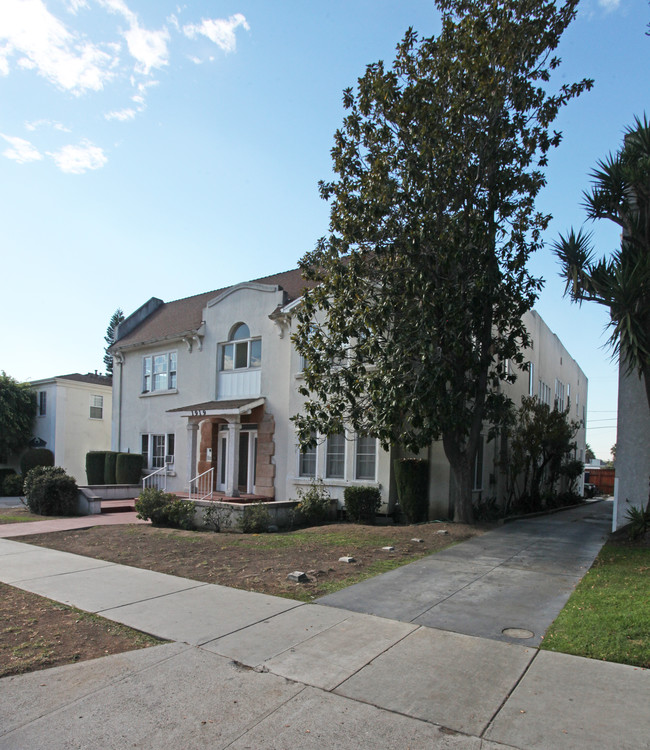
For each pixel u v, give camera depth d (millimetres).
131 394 24469
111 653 5230
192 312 24000
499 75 11484
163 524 14125
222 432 19969
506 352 12727
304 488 16688
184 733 3826
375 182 11742
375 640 5461
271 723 3939
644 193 10336
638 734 3742
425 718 3980
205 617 6223
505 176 12008
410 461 14625
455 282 11805
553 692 4332
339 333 12719
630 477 11508
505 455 18703
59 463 29594
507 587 7383
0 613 6477
